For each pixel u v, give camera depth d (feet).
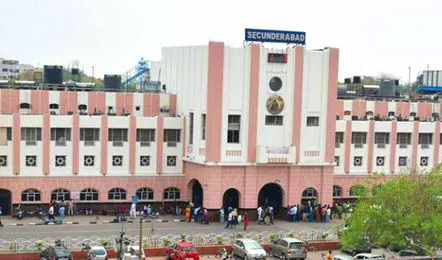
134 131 260.83
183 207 267.39
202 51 255.50
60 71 281.54
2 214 249.14
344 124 287.28
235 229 236.84
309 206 261.03
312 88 262.88
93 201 256.93
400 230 168.86
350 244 179.63
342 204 281.13
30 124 248.11
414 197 172.35
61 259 178.60
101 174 257.14
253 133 254.88
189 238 212.43
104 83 291.79
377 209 173.27
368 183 221.25
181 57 273.95
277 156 255.70
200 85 257.34
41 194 250.57
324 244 213.05
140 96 274.77
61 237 211.41
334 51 265.13
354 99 317.83
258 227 242.78
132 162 261.24
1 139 245.45
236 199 261.44
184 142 267.80
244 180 255.09
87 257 186.80
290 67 258.98
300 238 217.97
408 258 144.46
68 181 253.24
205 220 245.65
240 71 253.03
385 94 340.59
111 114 263.08
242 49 252.83
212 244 206.80
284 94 258.98
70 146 253.44
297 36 261.24
